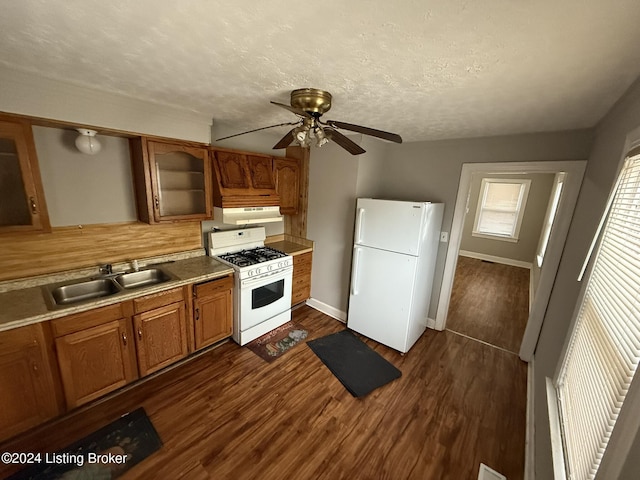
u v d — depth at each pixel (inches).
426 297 123.1
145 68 56.8
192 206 101.5
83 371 72.6
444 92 61.9
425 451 70.2
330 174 129.8
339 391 89.5
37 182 67.8
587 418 41.3
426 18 35.4
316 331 125.6
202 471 62.9
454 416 81.3
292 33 41.0
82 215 84.0
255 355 105.5
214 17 37.8
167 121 87.9
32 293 73.2
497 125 88.0
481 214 257.0
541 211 226.5
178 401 82.0
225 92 70.4
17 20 39.6
